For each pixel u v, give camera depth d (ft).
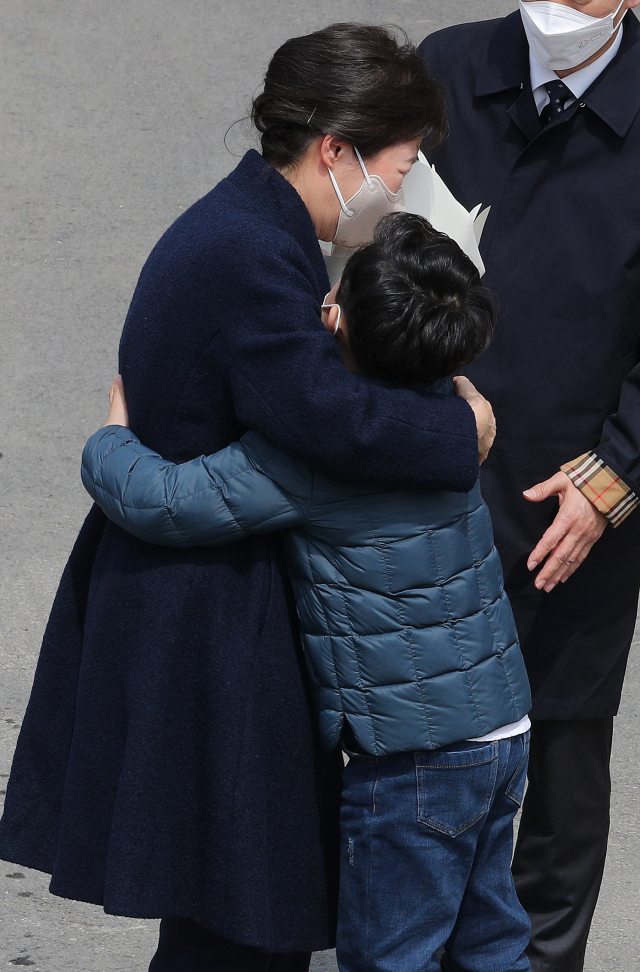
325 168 25.02
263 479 23.77
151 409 25.05
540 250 30.83
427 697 24.21
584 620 32.22
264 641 24.99
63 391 65.87
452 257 23.52
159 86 91.86
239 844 24.43
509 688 25.12
